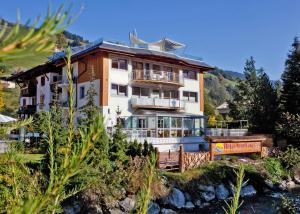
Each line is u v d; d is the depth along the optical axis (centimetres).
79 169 93
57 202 103
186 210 1741
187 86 3784
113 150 1755
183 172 2030
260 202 1914
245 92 4884
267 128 3719
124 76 3195
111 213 1455
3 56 67
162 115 3145
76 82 3278
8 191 175
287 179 2453
